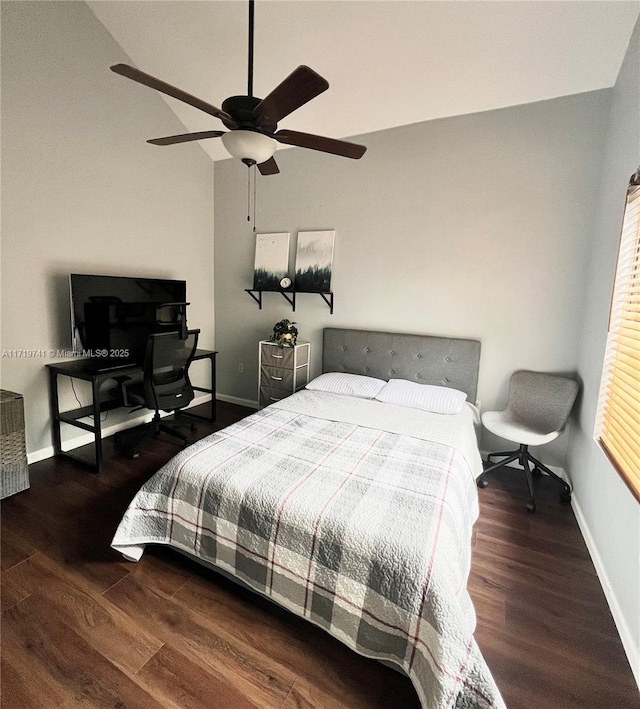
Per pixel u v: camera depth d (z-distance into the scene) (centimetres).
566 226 265
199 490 173
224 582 177
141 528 183
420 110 290
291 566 147
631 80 201
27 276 268
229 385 444
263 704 125
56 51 267
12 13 243
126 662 138
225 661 140
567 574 188
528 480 251
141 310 327
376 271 337
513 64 240
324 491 162
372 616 131
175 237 379
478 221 291
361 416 259
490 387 304
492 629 156
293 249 376
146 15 271
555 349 278
